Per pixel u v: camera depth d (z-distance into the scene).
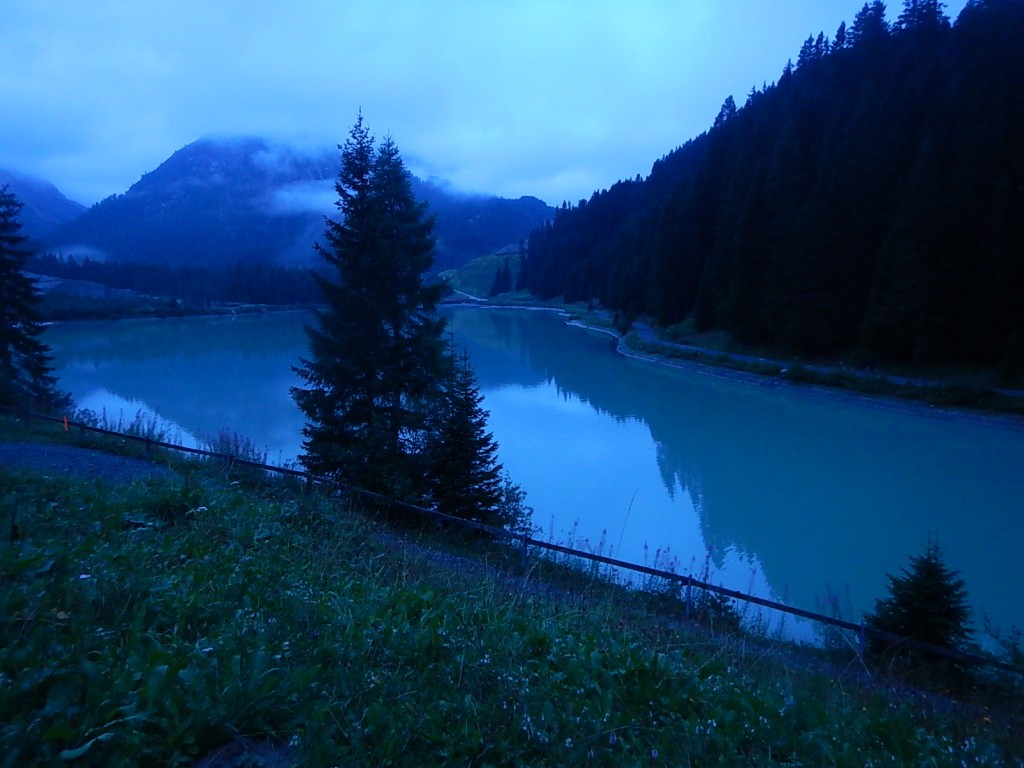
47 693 2.84
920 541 18.61
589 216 166.50
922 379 39.91
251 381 48.72
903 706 4.70
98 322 95.56
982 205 39.22
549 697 3.63
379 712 3.09
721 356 54.09
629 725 3.45
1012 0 55.66
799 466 26.69
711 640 6.40
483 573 7.54
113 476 11.30
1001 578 16.09
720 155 76.94
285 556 6.02
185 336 80.62
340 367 17.16
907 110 51.66
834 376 42.09
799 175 55.88
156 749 2.65
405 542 8.14
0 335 30.69
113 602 3.87
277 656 3.47
